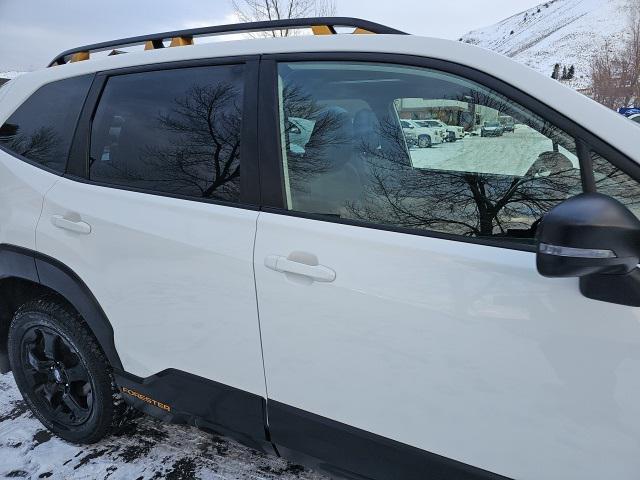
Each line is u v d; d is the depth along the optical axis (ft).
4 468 7.21
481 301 4.14
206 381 5.80
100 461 7.31
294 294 4.94
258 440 5.67
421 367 4.42
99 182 6.49
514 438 4.17
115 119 6.51
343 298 4.69
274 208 5.23
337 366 4.84
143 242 5.89
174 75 6.10
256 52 5.54
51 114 7.18
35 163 7.17
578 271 3.33
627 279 3.59
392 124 4.99
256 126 5.39
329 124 5.22
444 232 4.54
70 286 6.61
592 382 3.80
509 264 4.12
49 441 7.82
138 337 6.24
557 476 4.07
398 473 4.79
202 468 7.13
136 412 7.70
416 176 4.86
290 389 5.20
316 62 5.23
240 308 5.32
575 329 3.82
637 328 3.63
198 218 5.58
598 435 3.85
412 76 4.83
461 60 4.56
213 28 6.20
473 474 4.39
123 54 6.71
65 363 7.42
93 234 6.33
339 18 5.41
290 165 5.27
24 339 7.59
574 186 4.14
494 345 4.10
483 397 4.22
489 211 4.47
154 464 7.23
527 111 4.28
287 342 5.07
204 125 5.77
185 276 5.63
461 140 4.64
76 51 7.50
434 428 4.50
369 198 4.98
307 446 5.29
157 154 6.10
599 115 4.04
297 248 4.94
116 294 6.26
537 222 4.27
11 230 7.21
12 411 8.69
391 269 4.52
